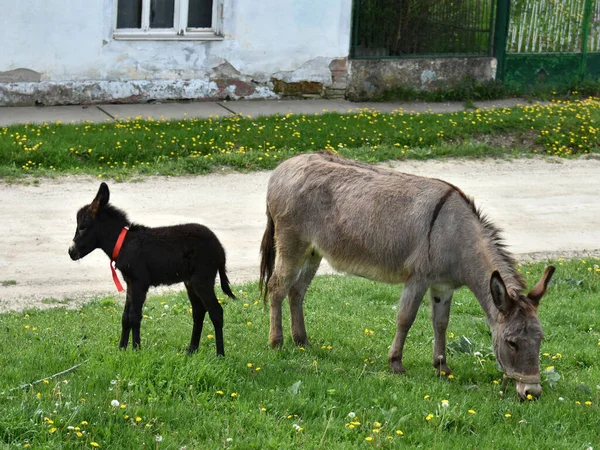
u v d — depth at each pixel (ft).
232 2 54.60
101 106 52.90
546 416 19.27
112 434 16.26
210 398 18.53
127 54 53.21
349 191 22.76
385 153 46.21
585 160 49.16
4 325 24.71
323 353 23.67
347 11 57.26
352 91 58.95
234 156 43.83
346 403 19.13
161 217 36.29
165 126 47.78
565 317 28.07
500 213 39.86
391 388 20.39
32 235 33.76
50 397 17.44
